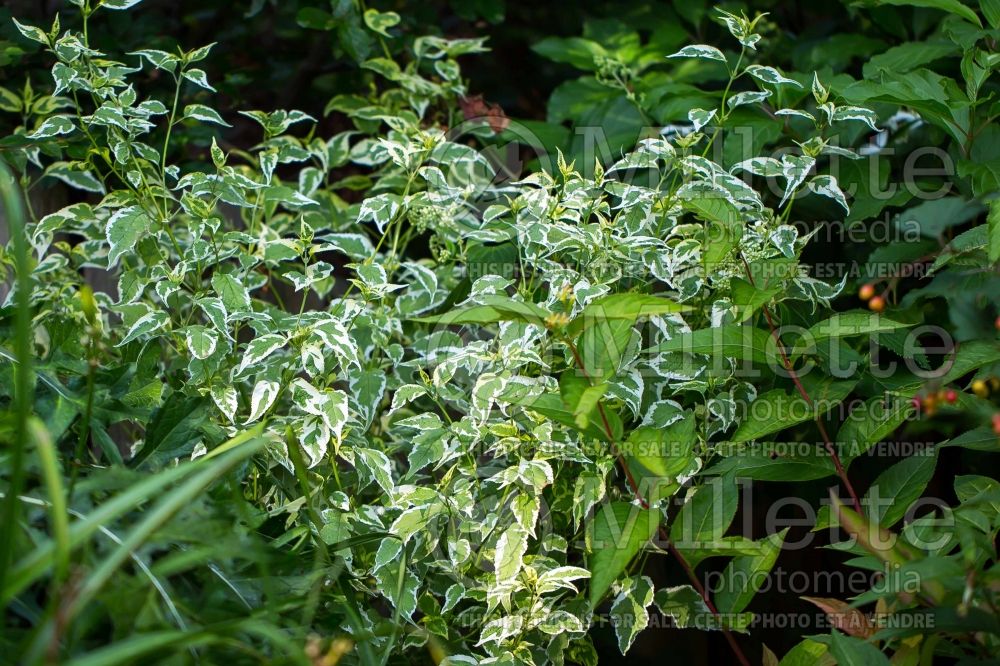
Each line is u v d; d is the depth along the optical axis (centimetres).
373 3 241
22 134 206
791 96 211
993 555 172
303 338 191
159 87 226
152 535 169
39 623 163
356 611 184
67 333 188
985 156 202
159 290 192
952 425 187
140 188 198
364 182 224
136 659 165
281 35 239
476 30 259
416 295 202
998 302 191
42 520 172
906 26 229
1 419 175
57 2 226
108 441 181
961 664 175
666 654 209
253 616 168
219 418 194
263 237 203
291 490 193
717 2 240
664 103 216
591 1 252
